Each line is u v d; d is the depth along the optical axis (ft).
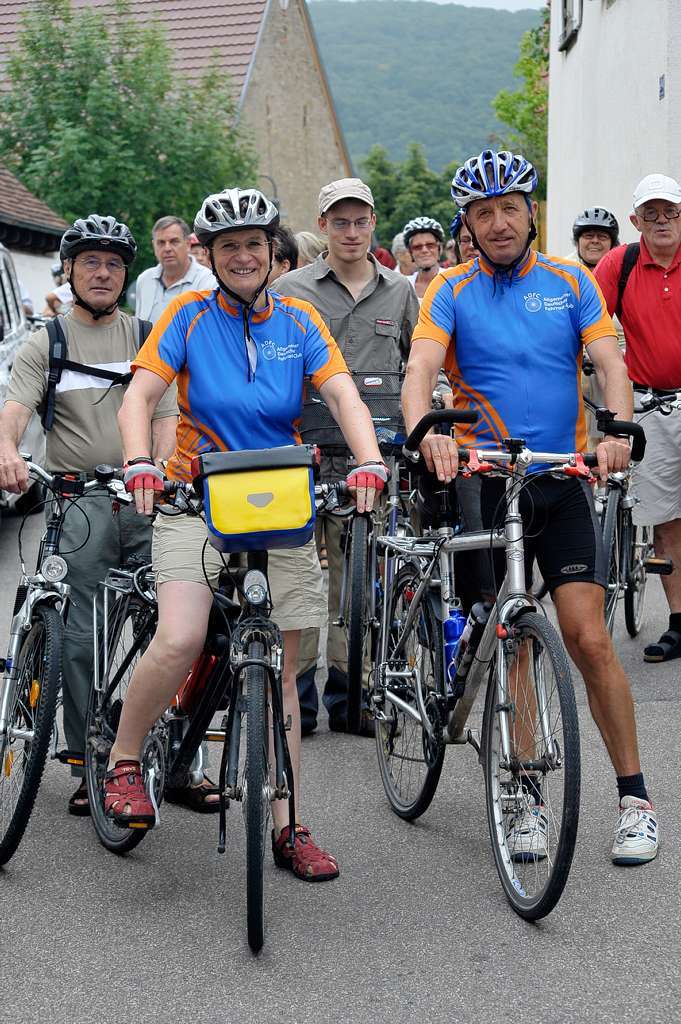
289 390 13.93
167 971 12.34
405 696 16.28
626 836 14.47
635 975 11.93
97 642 16.11
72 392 16.62
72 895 14.14
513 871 13.53
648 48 41.16
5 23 108.37
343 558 19.99
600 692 14.58
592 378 25.61
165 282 32.45
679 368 22.12
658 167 39.68
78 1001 11.82
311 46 121.19
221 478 12.44
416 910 13.50
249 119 120.78
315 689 19.70
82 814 16.61
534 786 13.41
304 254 25.72
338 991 11.85
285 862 14.62
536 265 14.62
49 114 79.87
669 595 23.16
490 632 13.92
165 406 16.37
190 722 14.05
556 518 14.37
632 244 22.40
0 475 15.03
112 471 13.83
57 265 55.67
